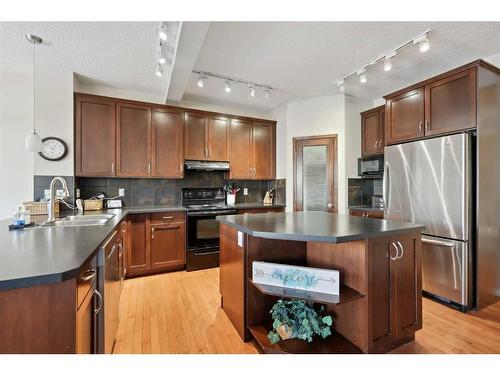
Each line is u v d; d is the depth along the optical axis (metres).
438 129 2.46
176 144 3.48
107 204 3.25
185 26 1.87
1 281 0.79
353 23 2.08
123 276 2.70
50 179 2.74
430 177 2.45
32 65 2.70
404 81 3.30
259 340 1.61
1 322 0.86
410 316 1.65
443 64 2.82
